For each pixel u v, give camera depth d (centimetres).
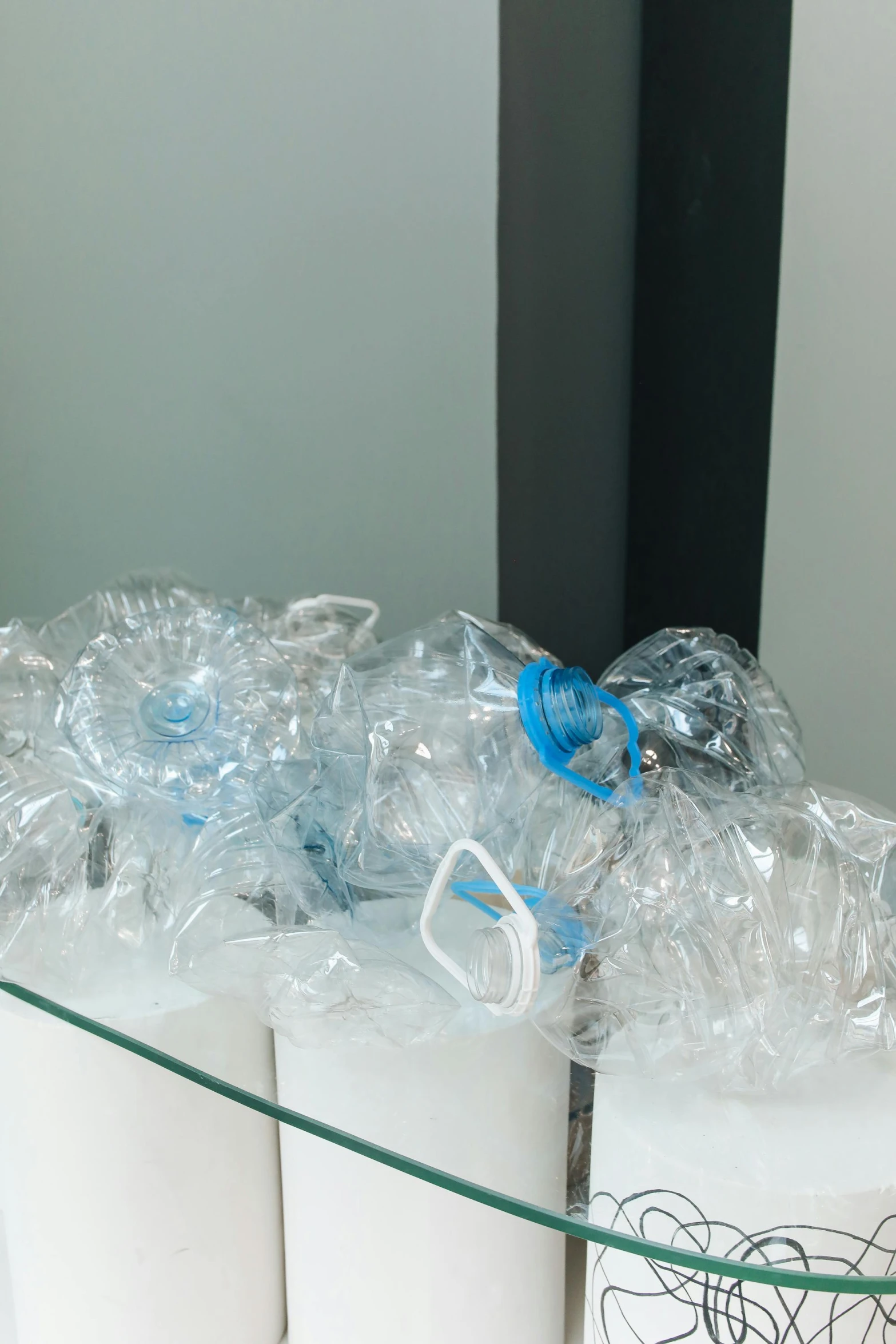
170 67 87
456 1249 35
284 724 49
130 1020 37
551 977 35
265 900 39
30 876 40
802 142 83
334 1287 38
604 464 100
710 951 33
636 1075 34
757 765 49
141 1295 40
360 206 86
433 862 41
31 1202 40
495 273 84
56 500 98
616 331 99
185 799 46
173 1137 38
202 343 92
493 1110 34
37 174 91
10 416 97
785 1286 29
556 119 86
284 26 84
